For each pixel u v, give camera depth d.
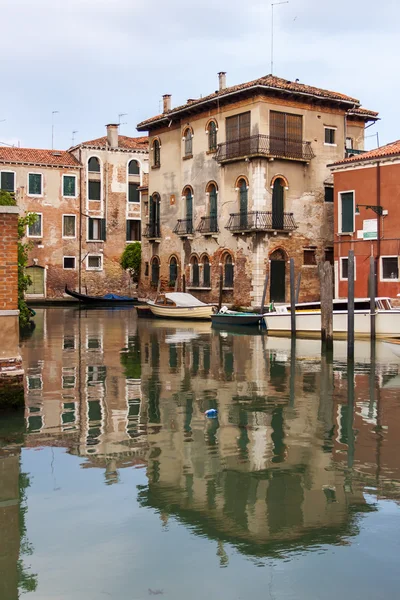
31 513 7.49
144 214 44.84
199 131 36.53
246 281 33.28
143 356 19.70
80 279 51.72
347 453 9.73
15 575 6.14
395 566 6.27
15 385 11.71
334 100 33.88
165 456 9.55
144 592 5.85
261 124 32.16
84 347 21.92
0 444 10.09
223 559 6.42
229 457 9.52
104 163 52.25
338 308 25.02
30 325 29.67
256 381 15.42
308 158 33.41
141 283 43.06
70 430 10.92
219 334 26.34
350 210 30.86
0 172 49.12
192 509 7.59
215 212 35.75
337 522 7.25
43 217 50.47
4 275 11.35
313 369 17.17
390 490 8.22
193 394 13.90
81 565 6.31
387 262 29.45
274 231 32.53
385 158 29.08
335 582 5.99
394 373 16.55
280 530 7.04
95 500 7.87
